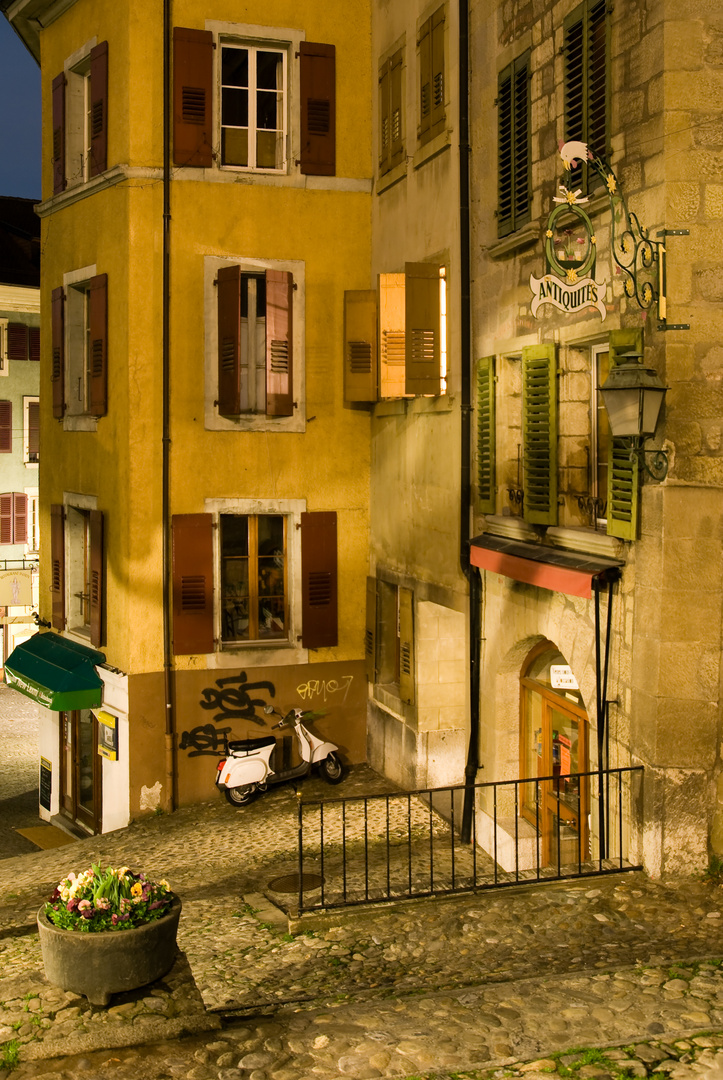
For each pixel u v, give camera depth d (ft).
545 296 27.78
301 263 45.80
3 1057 19.11
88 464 48.19
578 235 29.60
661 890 25.75
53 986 21.74
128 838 42.34
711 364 25.38
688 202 25.17
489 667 35.58
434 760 41.27
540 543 32.01
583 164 28.55
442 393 38.88
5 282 89.51
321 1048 18.97
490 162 35.37
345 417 46.73
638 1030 18.80
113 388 45.57
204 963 25.73
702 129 25.16
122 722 45.03
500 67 34.30
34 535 94.17
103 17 45.83
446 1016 19.92
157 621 45.01
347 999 21.93
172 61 44.04
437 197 39.22
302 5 45.44
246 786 44.16
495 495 34.91
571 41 29.45
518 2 33.04
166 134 43.93
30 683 47.93
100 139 45.50
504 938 24.45
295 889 32.78
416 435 41.52
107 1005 21.01
